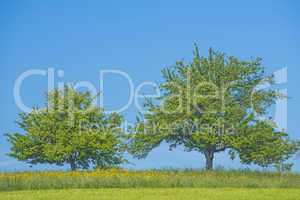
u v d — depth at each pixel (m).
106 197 32.31
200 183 39.06
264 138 56.56
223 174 46.50
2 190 36.25
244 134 56.84
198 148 58.62
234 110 56.41
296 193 34.56
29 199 31.52
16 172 44.16
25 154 59.19
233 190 36.06
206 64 58.81
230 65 58.56
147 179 39.38
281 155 56.34
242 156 56.75
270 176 46.34
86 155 59.53
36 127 59.69
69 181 38.22
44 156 60.03
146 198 32.03
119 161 60.25
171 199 31.55
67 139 58.97
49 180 38.12
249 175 46.47
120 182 38.62
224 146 57.69
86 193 34.25
